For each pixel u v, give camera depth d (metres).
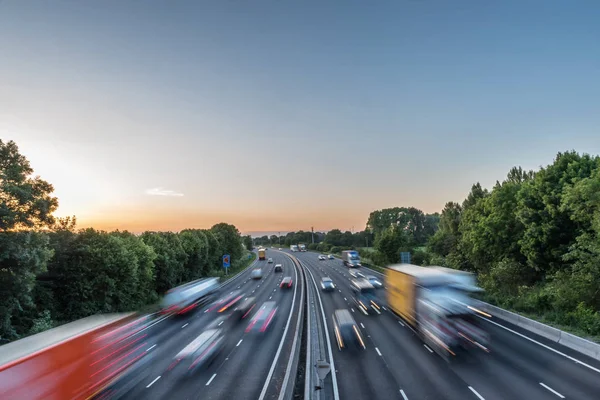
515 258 49.00
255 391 19.39
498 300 35.50
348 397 18.16
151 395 19.02
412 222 176.25
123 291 43.25
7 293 29.03
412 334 28.89
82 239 41.16
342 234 193.62
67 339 15.45
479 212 60.47
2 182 28.91
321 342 28.09
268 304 43.38
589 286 29.45
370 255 105.19
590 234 33.62
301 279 73.25
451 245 76.81
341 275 77.00
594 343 21.45
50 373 13.67
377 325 32.22
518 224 48.62
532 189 45.16
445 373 20.34
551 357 21.73
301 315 39.47
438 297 25.55
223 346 27.94
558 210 39.81
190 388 19.88
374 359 23.48
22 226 29.84
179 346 28.12
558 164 44.22
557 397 16.59
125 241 47.19
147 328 35.00
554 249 40.53
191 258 73.50
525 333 27.03
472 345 24.38
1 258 27.22
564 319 26.92
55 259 38.69
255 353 26.08
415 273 30.34
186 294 42.94
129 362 23.48
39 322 32.28
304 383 21.56
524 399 16.61
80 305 38.53
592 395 16.56
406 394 18.05
